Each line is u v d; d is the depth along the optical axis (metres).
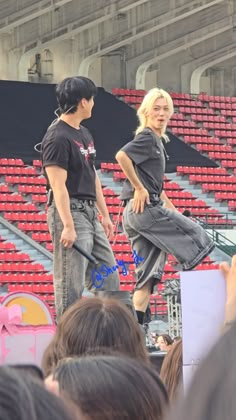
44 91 53.53
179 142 54.22
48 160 10.81
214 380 2.30
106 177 49.41
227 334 2.37
